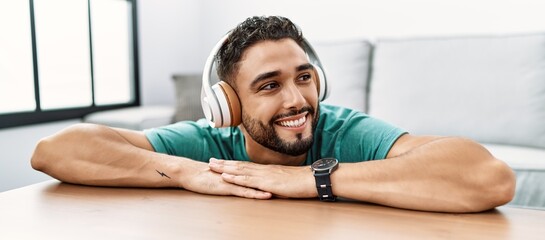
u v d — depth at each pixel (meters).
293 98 0.88
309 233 0.62
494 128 2.08
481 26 2.49
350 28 2.86
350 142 1.06
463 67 2.20
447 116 2.19
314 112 0.95
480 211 0.73
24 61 2.30
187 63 3.45
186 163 0.93
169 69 3.32
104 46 2.86
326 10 2.92
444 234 0.62
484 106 2.12
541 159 1.68
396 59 2.37
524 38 2.10
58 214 0.71
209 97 0.91
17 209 0.74
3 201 0.79
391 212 0.74
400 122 2.29
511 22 2.41
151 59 3.15
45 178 2.35
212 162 0.94
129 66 3.05
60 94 2.56
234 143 1.12
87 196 0.84
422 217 0.71
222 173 0.89
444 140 0.83
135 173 0.92
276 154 1.05
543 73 2.02
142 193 0.87
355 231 0.63
